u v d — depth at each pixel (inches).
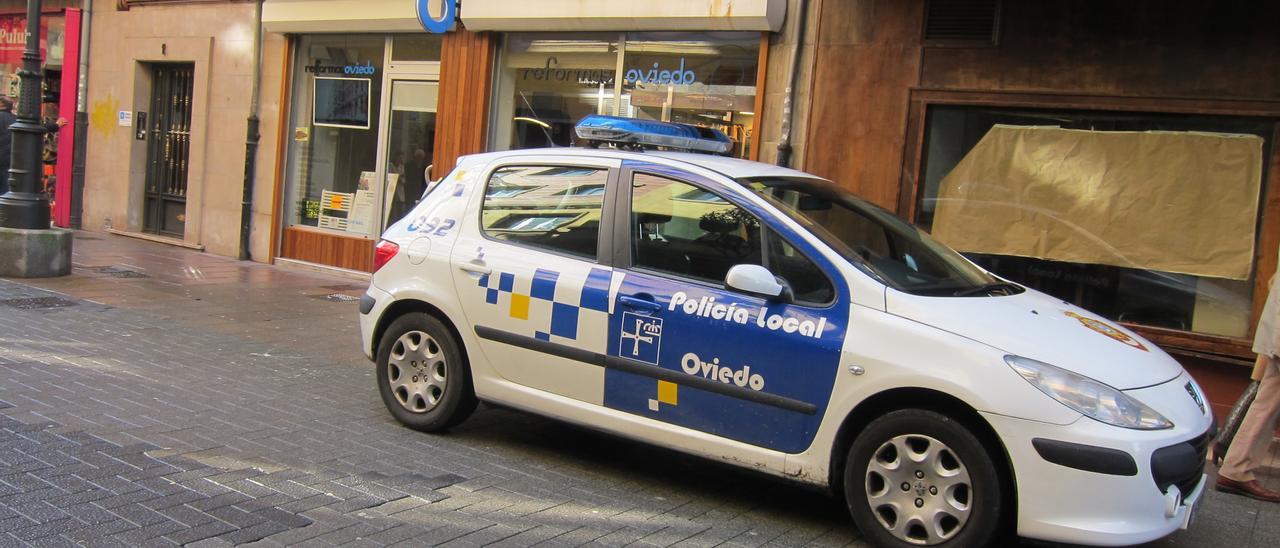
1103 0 322.0
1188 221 316.8
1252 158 308.0
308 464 208.5
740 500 206.7
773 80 385.1
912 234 217.9
